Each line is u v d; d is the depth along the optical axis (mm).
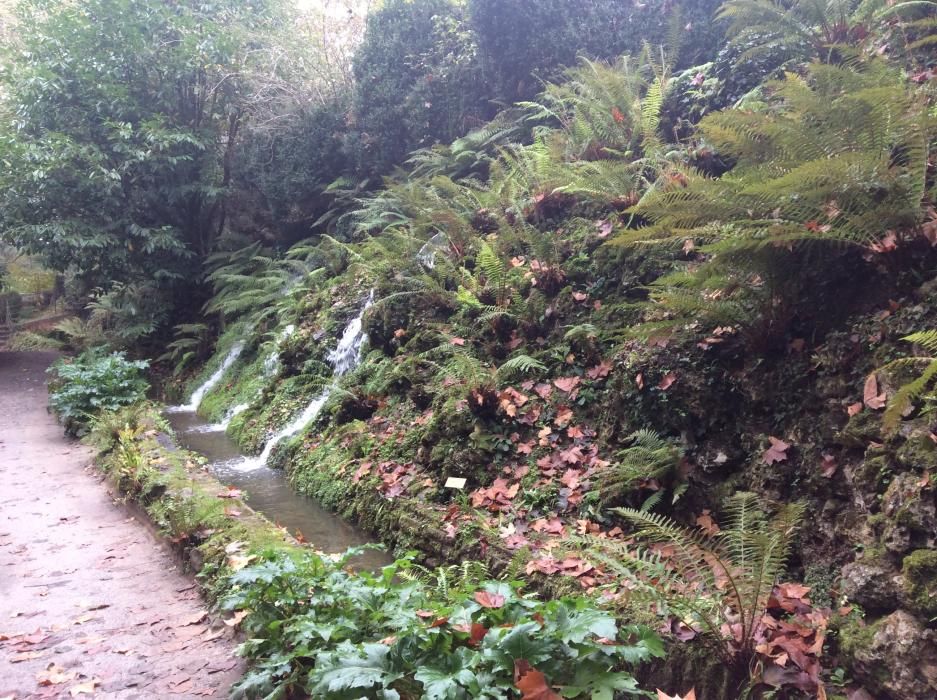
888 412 2361
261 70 12312
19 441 7207
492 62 8922
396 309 6723
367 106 10648
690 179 3844
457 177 8758
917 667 2121
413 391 5656
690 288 3631
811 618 2594
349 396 6246
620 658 2260
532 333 5281
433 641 2164
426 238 7406
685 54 7363
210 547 3740
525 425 4613
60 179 10547
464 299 5758
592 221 5605
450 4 10312
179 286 12609
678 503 3617
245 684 2369
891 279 3203
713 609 2547
